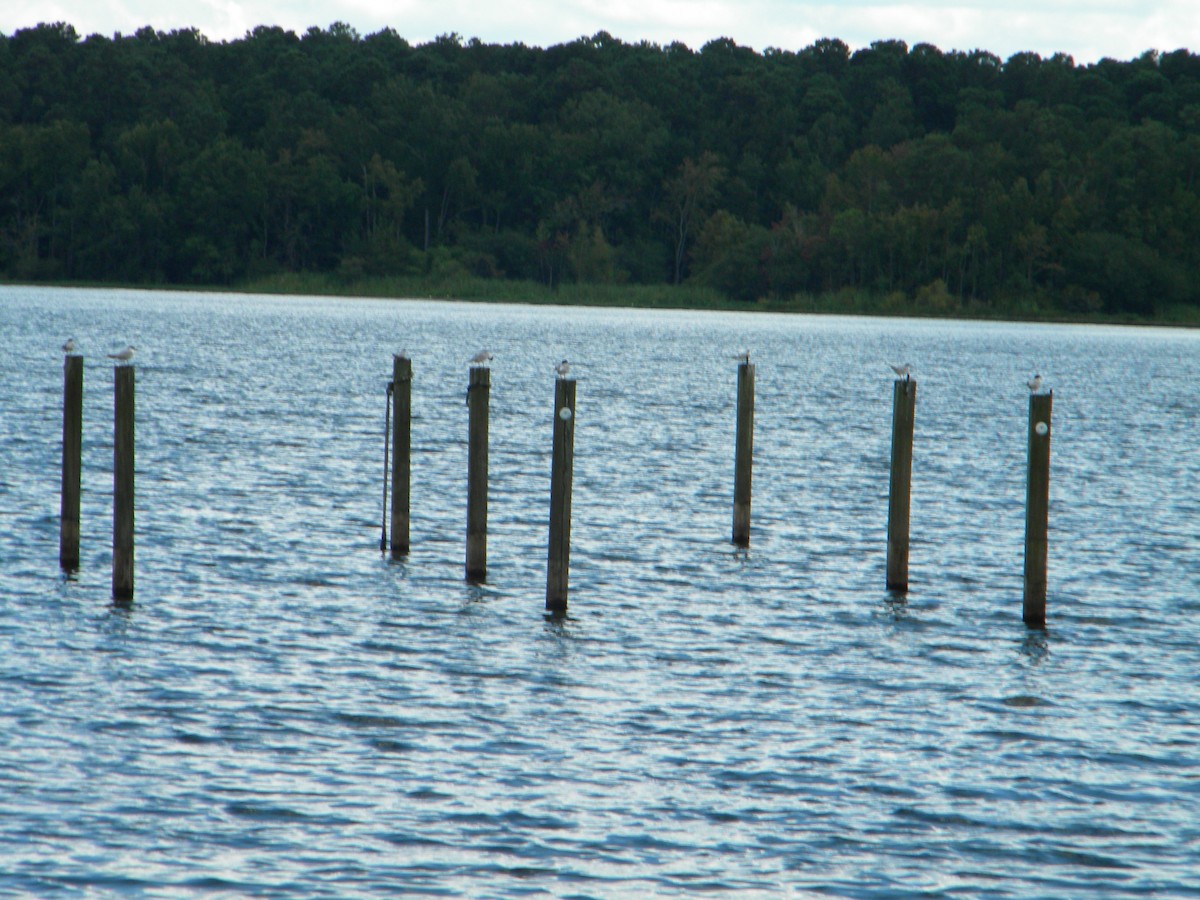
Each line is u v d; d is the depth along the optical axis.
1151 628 108.38
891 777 77.88
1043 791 76.75
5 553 118.00
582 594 112.88
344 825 70.19
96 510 137.38
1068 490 172.75
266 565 118.38
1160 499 167.62
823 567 125.31
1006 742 83.50
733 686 91.88
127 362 104.31
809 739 83.06
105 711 83.25
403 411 120.44
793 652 99.62
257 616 103.38
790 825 71.88
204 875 65.12
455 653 96.56
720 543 133.38
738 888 65.62
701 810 73.19
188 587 110.31
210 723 82.06
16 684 86.94
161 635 97.81
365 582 113.94
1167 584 122.69
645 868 67.06
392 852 67.75
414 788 74.50
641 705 87.62
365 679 90.56
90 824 69.38
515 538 132.00
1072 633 106.31
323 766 76.81
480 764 77.75
